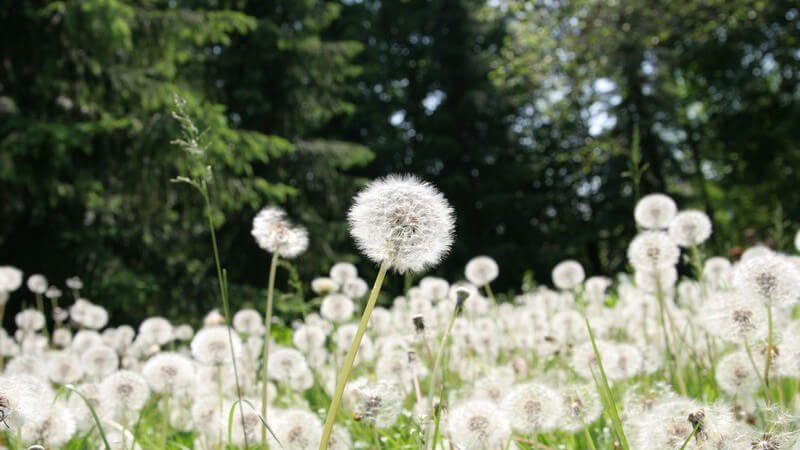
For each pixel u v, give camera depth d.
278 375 3.62
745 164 29.02
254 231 2.74
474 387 3.64
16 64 11.66
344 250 19.50
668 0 25.38
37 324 6.84
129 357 5.58
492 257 26.58
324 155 18.77
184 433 3.97
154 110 12.02
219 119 11.42
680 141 28.94
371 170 28.58
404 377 3.49
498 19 31.05
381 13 31.86
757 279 2.36
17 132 10.46
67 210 12.04
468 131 29.88
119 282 11.31
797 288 2.33
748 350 2.47
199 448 3.21
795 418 1.97
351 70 19.78
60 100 11.85
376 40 31.36
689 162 29.91
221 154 11.87
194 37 13.22
